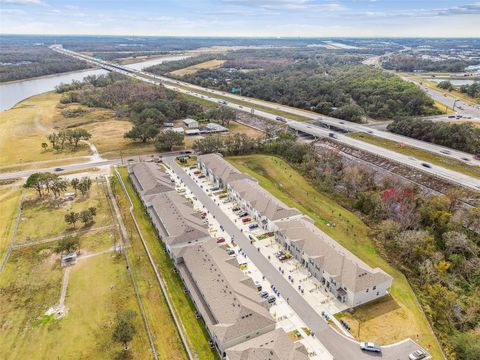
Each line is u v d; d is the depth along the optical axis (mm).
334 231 100750
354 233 100250
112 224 104000
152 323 69250
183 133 187125
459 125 157875
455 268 84000
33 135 192125
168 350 63406
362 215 110000
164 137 166375
